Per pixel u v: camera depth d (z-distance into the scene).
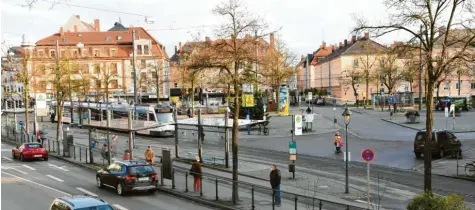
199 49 23.47
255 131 50.81
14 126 52.47
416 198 11.94
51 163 33.91
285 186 23.45
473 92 96.56
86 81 65.06
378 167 29.22
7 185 24.84
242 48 21.61
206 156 33.91
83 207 13.85
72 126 63.94
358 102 92.31
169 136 50.31
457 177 25.30
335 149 37.09
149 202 20.41
